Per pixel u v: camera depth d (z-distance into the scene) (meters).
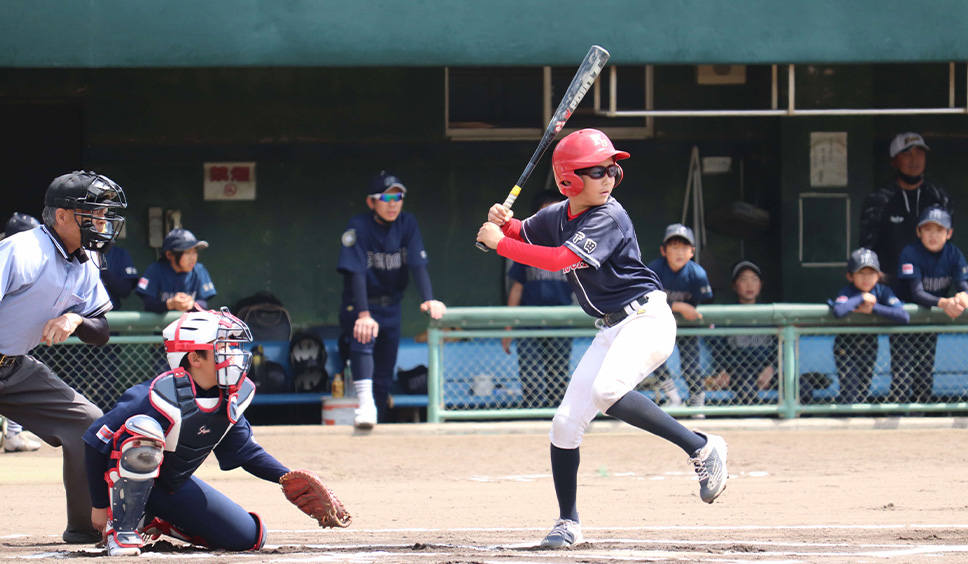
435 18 33.66
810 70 41.34
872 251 35.28
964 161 43.03
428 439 33.34
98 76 40.91
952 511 20.91
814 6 34.59
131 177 41.22
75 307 17.83
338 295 41.94
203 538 15.50
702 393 34.31
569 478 16.03
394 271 33.41
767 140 42.47
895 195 37.62
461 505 22.80
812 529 18.06
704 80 42.62
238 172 41.56
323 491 15.58
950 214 37.22
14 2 32.50
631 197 43.00
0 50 32.50
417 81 42.09
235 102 41.50
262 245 41.72
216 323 14.61
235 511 15.55
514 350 35.47
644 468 29.55
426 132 42.12
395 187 32.38
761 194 42.69
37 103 40.94
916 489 24.59
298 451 31.38
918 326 34.34
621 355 15.89
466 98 42.53
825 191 41.38
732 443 32.72
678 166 43.03
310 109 41.81
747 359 34.91
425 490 25.62
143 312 32.50
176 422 14.54
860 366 34.75
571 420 15.98
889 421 34.69
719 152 43.12
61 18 32.66
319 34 33.38
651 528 18.69
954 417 35.34
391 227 33.16
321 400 37.12
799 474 27.97
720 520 20.11
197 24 33.03
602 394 15.70
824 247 41.38
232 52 33.19
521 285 35.28
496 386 35.03
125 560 14.01
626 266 16.22
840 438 33.34
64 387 17.41
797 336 34.62
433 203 42.41
